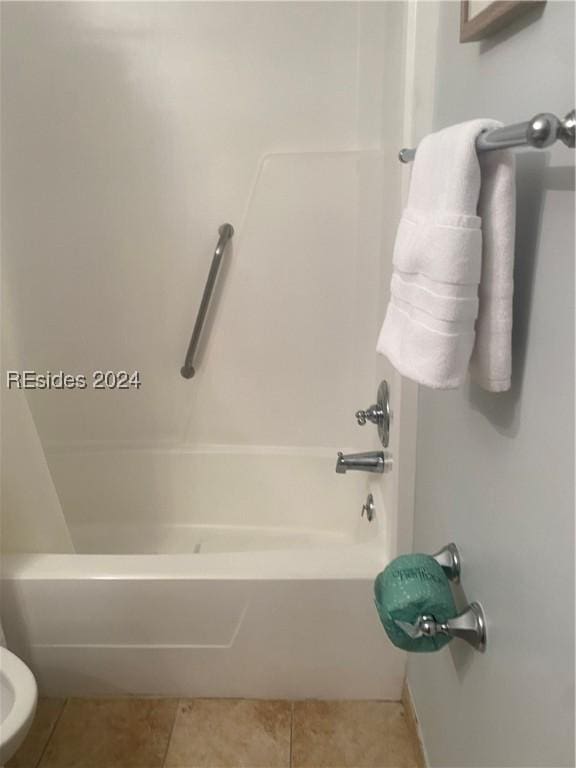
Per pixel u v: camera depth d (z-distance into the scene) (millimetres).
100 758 1601
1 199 2082
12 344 1556
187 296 2193
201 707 1736
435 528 1344
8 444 1576
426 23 1300
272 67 1987
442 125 1252
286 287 2174
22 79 1995
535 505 840
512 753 939
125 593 1616
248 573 1610
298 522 2338
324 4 1929
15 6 1937
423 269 871
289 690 1746
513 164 803
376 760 1594
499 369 861
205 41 1971
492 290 841
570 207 733
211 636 1670
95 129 2041
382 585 1237
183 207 2109
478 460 1066
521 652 898
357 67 1969
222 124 2037
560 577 770
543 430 813
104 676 1731
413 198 967
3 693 1284
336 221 2107
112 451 2309
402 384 1467
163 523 2359
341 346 2221
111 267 2164
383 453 1724
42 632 1662
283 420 2309
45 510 1676
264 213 2109
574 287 728
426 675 1505
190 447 2328
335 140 2035
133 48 1975
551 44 766
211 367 2262
